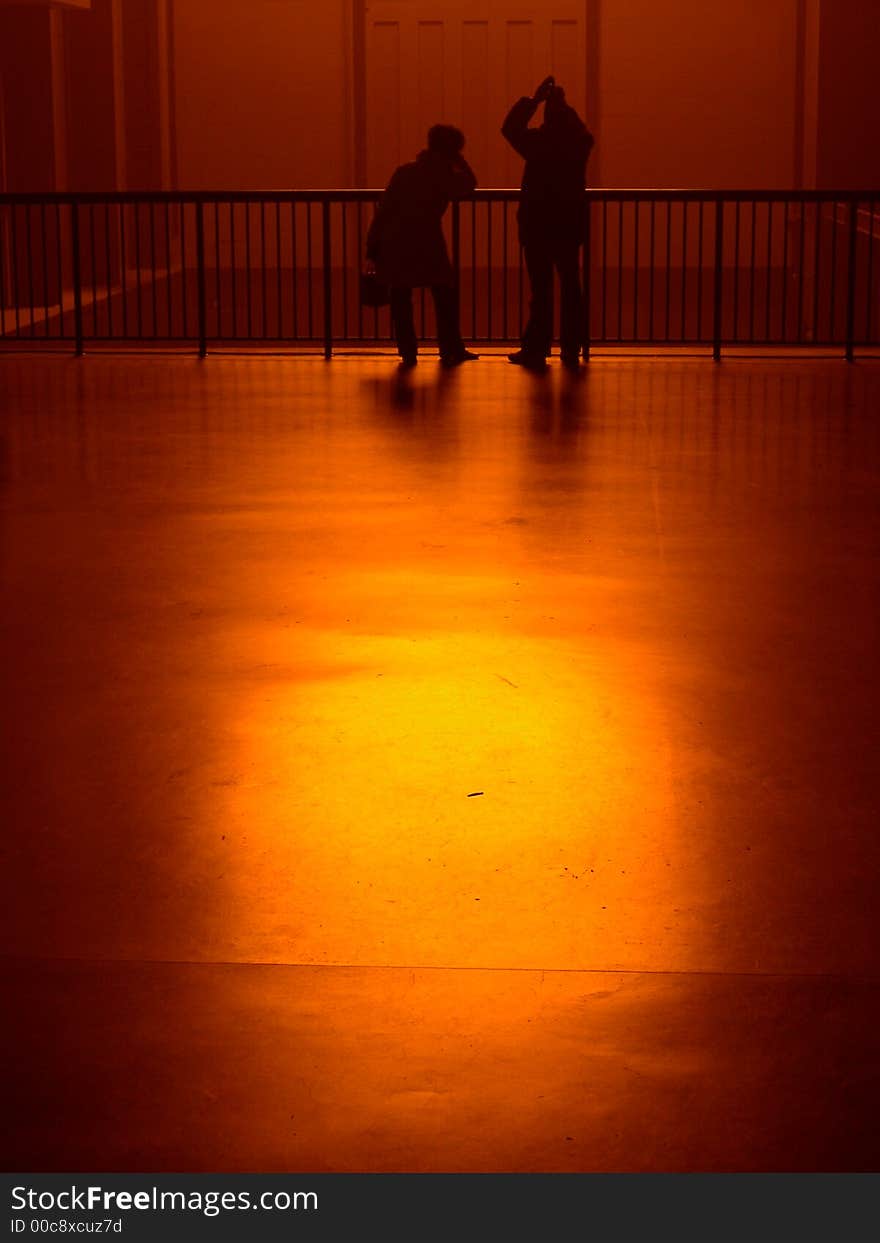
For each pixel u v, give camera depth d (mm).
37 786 3430
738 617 4664
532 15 19172
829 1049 2428
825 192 10070
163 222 18969
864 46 15719
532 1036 2461
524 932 2791
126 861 3070
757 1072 2365
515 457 7086
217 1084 2340
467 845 3131
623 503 6156
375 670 4176
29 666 4227
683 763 3549
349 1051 2420
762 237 19219
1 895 2939
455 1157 2188
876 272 14594
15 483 6531
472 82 19359
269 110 19406
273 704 3922
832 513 5984
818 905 2895
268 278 18312
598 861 3064
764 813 3287
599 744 3658
